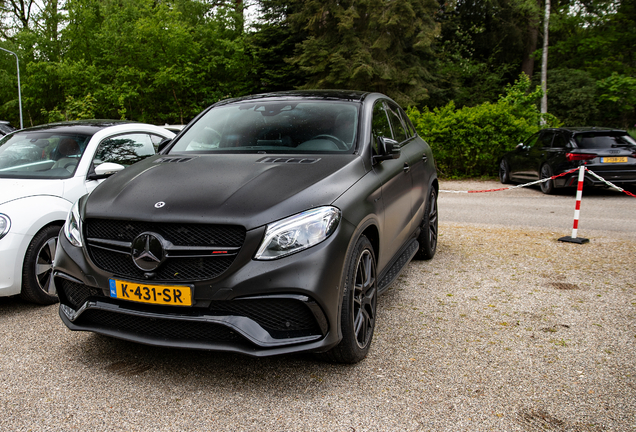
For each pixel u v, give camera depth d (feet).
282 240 7.92
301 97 13.12
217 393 8.42
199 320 7.92
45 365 9.50
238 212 8.03
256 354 7.87
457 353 9.93
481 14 99.50
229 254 7.89
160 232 8.14
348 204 8.87
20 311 12.59
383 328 11.25
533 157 36.99
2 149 15.46
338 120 11.76
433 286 14.30
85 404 8.10
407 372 9.13
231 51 78.95
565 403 8.05
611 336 10.69
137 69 72.54
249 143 11.44
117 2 79.87
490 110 46.44
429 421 7.56
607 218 24.94
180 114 76.95
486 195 35.37
